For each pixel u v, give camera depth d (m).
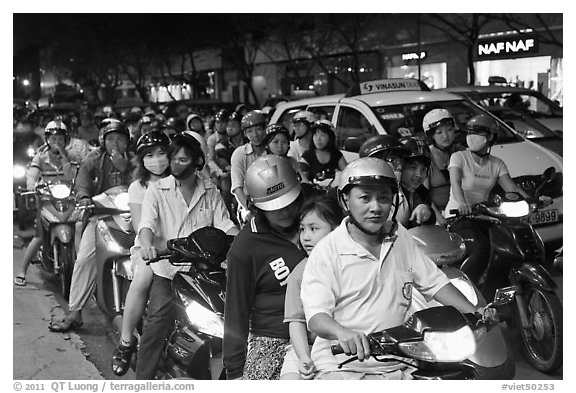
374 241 3.15
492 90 11.57
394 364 3.21
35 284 8.29
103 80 41.34
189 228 4.69
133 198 4.95
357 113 9.13
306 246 3.59
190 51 32.50
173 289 4.39
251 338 3.73
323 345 3.27
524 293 5.25
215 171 9.00
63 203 7.55
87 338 6.50
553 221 7.78
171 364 4.54
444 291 3.20
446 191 6.48
